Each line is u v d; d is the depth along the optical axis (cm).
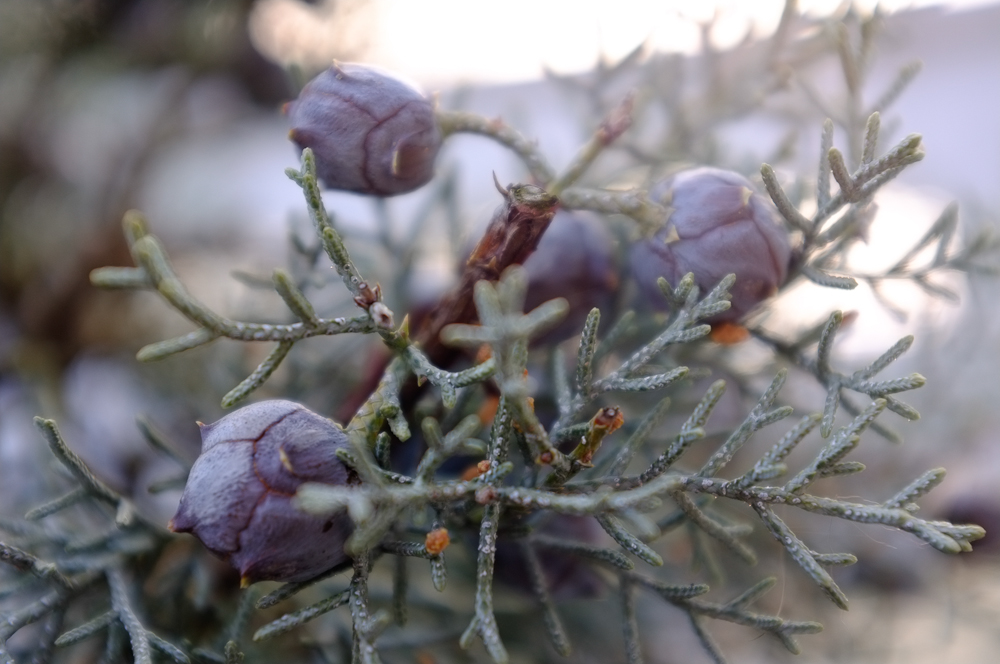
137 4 29
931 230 21
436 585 17
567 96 26
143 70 31
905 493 17
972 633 27
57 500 19
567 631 25
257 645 22
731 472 26
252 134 42
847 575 27
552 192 19
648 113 26
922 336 29
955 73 44
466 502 19
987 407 29
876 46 25
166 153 35
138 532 21
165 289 16
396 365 18
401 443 21
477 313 19
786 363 23
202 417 26
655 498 17
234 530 17
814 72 26
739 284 19
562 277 21
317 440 17
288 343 17
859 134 22
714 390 18
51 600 19
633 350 23
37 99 31
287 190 45
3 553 19
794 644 19
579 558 20
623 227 23
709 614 19
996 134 42
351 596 17
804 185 24
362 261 26
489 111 42
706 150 25
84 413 28
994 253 27
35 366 29
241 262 36
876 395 19
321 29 29
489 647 17
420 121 20
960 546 17
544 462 17
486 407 21
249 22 29
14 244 32
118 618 19
